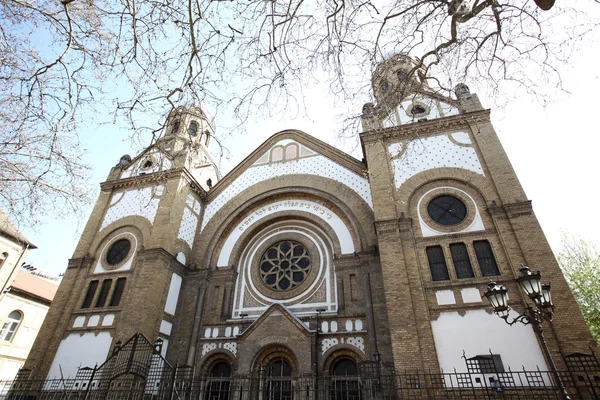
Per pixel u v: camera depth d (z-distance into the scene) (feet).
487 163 59.11
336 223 72.49
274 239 76.84
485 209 56.08
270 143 88.89
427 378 44.16
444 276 52.54
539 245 49.39
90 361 59.98
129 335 58.90
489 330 46.42
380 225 57.36
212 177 97.66
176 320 68.28
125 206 80.79
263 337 59.11
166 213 72.74
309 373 54.03
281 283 71.46
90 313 66.49
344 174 76.38
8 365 109.19
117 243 76.07
